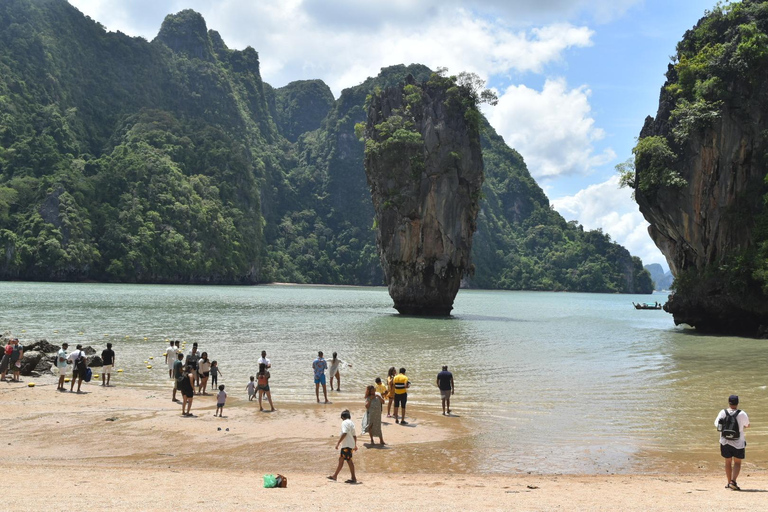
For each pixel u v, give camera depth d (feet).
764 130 166.50
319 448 52.54
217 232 598.34
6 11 648.79
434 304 241.35
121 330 148.36
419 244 239.09
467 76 246.88
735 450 39.60
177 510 31.71
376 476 44.24
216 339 134.92
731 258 166.81
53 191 508.94
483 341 140.26
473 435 57.72
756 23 175.22
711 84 172.45
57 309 211.00
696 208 175.42
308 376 89.15
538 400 74.18
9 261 467.52
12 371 83.20
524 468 47.44
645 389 81.51
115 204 557.74
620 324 209.67
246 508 32.58
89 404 68.54
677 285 180.14
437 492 38.14
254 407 68.80
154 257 536.01
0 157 540.93
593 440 56.18
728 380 88.94
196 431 57.57
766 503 35.45
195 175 637.30
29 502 32.37
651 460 49.90
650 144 180.65
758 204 166.81
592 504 34.91
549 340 145.79
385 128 241.76
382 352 117.08
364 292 542.98
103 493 35.27
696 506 34.50
